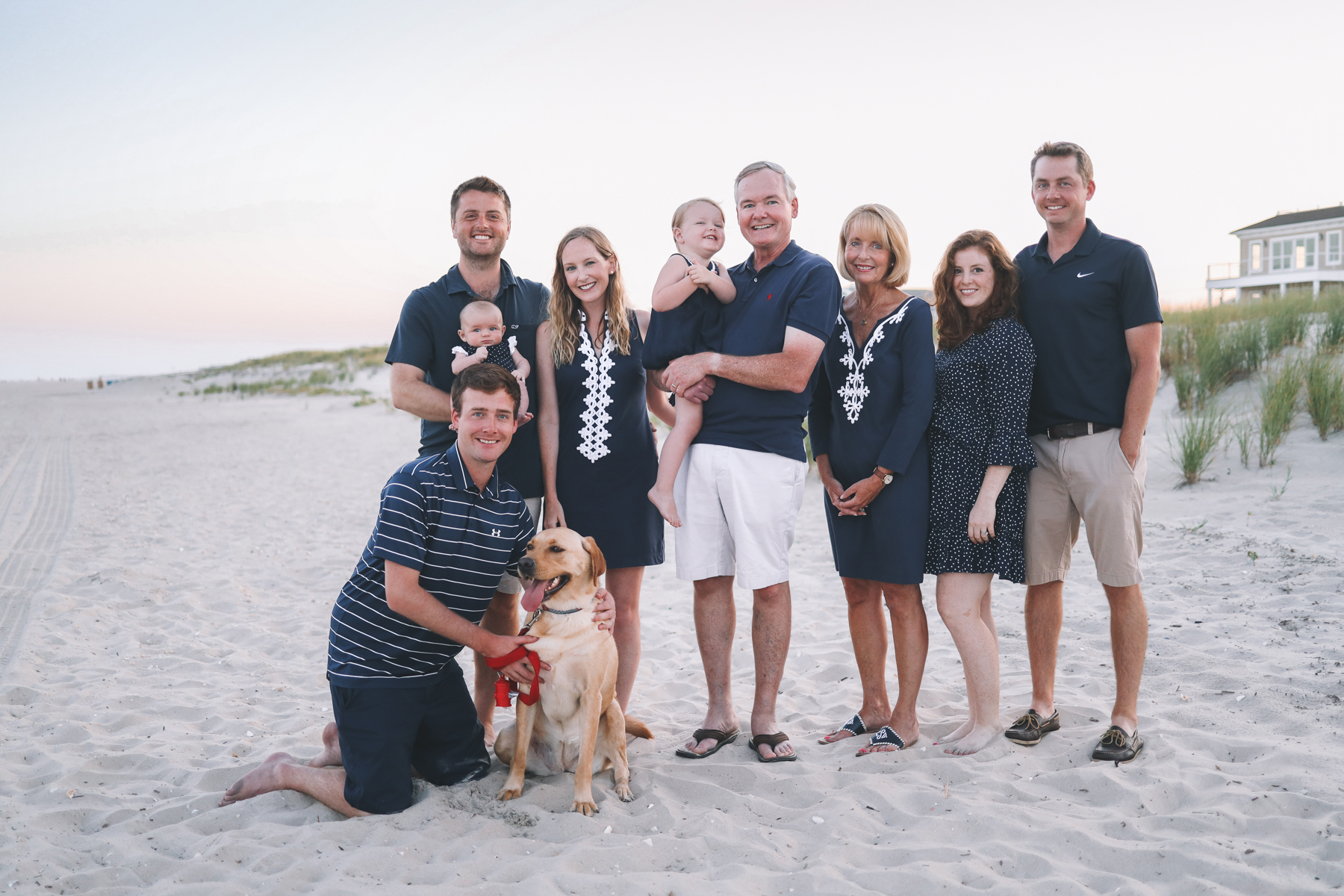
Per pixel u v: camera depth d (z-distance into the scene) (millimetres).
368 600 3426
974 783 3512
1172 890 2686
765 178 3918
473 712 3744
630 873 2885
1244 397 10672
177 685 5102
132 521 10375
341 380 40438
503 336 3992
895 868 2869
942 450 3854
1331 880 2654
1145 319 3609
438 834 3180
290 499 11883
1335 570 5863
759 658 4000
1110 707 4219
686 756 3939
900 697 3953
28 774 3846
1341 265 30406
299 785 3441
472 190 3947
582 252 3916
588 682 3420
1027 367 3715
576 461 4082
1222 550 6652
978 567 3811
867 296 3947
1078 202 3748
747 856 3004
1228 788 3252
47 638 5926
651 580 7586
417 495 3369
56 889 2830
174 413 30688
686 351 4062
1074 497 3818
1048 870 2820
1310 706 4035
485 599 3623
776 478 3900
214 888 2799
